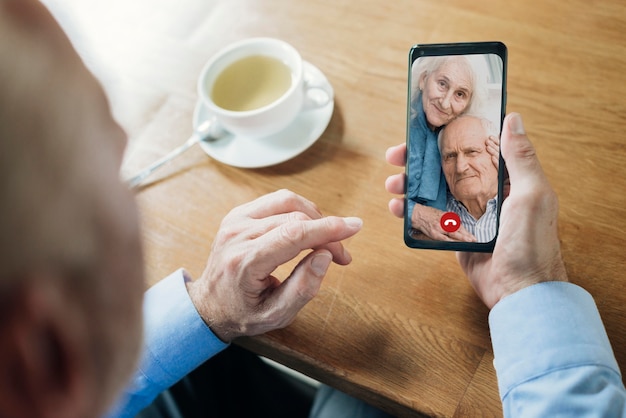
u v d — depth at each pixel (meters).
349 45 0.81
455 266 0.64
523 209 0.56
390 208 0.66
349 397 0.80
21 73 0.20
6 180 0.19
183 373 0.64
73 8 0.89
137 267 0.26
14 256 0.20
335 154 0.73
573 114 0.71
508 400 0.54
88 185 0.22
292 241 0.56
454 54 0.58
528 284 0.56
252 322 0.60
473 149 0.60
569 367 0.52
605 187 0.66
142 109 0.80
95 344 0.24
